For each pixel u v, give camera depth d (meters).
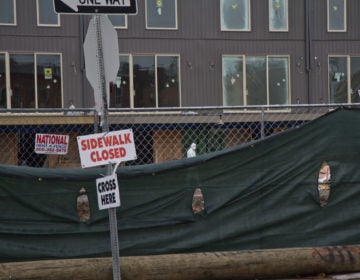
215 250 9.09
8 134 23.38
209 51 26.77
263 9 27.25
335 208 9.48
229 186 9.19
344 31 27.86
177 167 9.01
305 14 27.55
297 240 9.34
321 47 27.66
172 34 26.39
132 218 8.90
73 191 8.76
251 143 9.26
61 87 25.36
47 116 22.95
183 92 26.44
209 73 26.73
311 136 9.45
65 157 22.05
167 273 8.66
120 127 24.31
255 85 27.16
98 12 7.13
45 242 8.66
